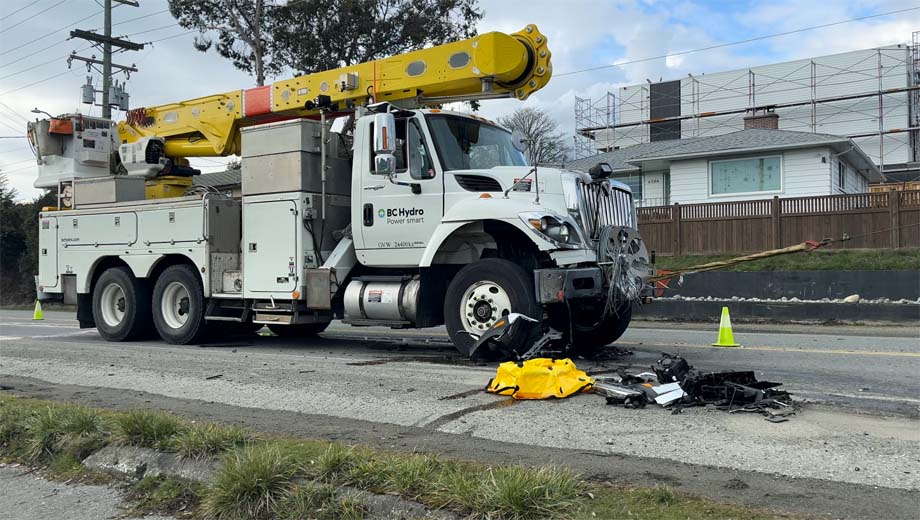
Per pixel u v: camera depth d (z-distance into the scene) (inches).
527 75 382.9
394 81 401.4
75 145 505.7
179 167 510.9
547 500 139.8
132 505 168.6
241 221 423.8
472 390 257.4
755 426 201.8
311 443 187.2
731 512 137.8
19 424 213.5
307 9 1110.4
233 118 473.4
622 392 230.1
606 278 328.2
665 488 149.6
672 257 789.2
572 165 1200.8
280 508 152.4
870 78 1537.9
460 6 1169.4
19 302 1269.7
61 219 498.3
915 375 294.8
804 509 140.3
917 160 1541.6
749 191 1034.1
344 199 404.8
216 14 1136.8
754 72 1660.9
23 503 172.2
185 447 182.1
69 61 1217.4
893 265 629.0
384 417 224.2
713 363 332.5
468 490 144.0
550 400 238.2
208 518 157.0
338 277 378.0
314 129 391.9
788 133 1061.1
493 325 312.7
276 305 396.8
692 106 1737.2
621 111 1831.9
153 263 448.1
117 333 466.6
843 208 705.0
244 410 239.9
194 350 411.8
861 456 173.9
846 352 370.3
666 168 1142.3
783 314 583.8
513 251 339.3
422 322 349.4
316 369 317.4
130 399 262.5
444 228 335.6
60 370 335.6
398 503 145.9
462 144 355.9
